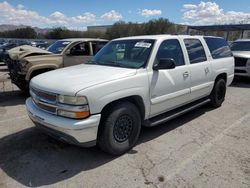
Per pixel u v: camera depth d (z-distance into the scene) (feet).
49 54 24.84
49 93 11.90
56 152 13.42
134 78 13.05
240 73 32.99
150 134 15.74
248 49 35.88
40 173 11.50
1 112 20.42
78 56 26.27
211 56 19.66
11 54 24.34
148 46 14.79
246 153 13.21
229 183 10.61
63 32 187.73
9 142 14.65
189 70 16.72
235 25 76.59
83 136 11.23
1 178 11.13
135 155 13.04
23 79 23.66
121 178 11.04
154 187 10.38
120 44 16.24
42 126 12.46
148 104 13.98
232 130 16.42
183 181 10.76
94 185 10.57
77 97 11.00
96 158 12.76
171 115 15.89
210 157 12.78
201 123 17.71
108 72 13.21
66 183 10.73
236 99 24.73
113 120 12.17
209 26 80.28
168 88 15.07
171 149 13.69
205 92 19.20
